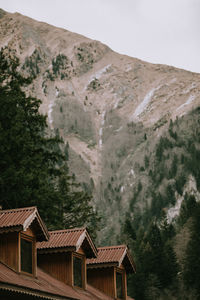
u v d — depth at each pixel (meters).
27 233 17.44
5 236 16.84
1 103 30.42
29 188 28.16
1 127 28.83
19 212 17.28
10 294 14.78
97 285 23.30
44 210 30.17
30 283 16.20
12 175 26.98
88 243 20.84
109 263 23.02
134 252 151.00
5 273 15.55
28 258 17.31
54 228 31.86
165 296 132.25
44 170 32.25
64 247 19.61
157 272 136.50
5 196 27.52
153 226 166.12
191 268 132.38
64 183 40.09
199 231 139.75
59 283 19.08
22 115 31.11
